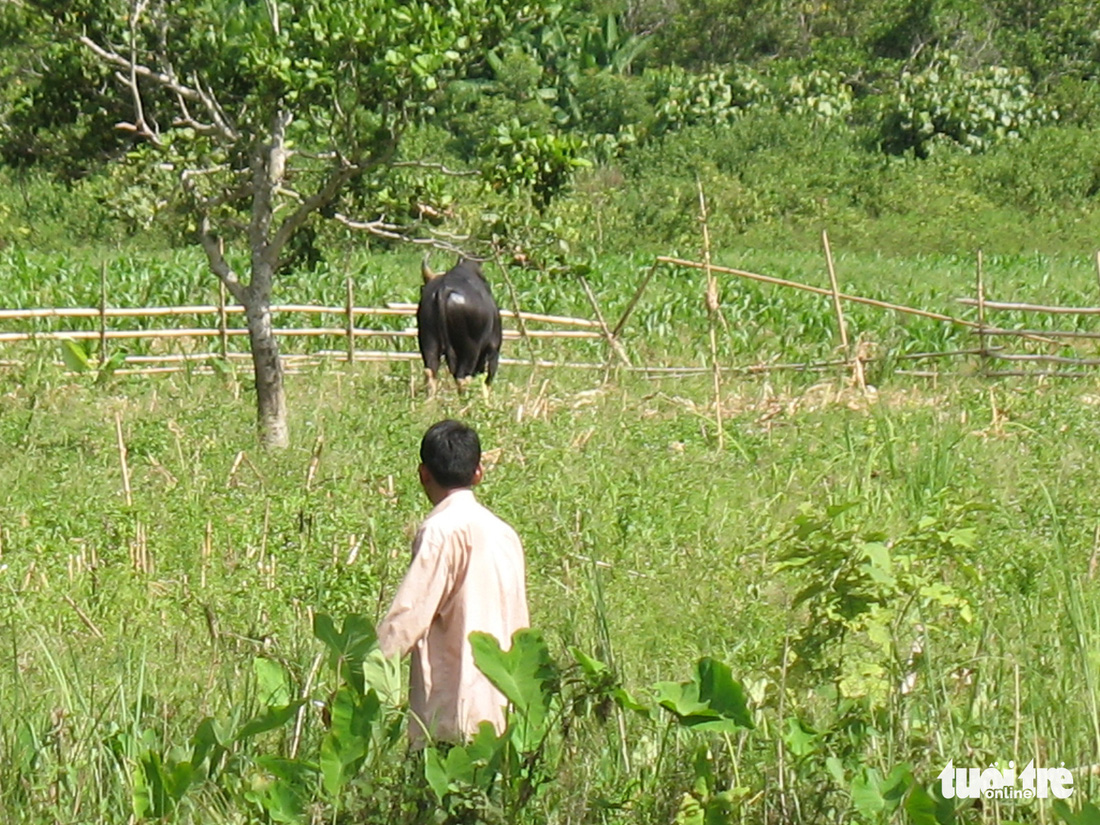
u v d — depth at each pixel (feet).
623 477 101.76
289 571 80.07
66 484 97.50
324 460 104.94
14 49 113.50
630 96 319.06
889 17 388.78
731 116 328.29
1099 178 311.47
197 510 89.35
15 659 52.95
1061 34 379.76
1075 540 84.17
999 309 155.12
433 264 217.97
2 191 263.29
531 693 40.04
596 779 44.34
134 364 141.38
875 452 106.01
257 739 48.29
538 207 111.14
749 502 97.09
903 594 49.06
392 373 138.92
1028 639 57.88
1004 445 112.78
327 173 114.11
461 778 39.50
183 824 42.86
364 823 39.29
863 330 166.91
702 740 45.88
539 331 158.30
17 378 129.90
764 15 388.16
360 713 39.34
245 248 219.20
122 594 75.20
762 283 195.11
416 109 107.04
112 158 115.65
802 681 46.50
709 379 142.41
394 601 46.93
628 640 67.87
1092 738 47.39
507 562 48.01
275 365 112.47
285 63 98.73
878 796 39.27
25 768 45.96
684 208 277.85
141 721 49.75
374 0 99.35
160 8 108.99
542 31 318.65
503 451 108.17
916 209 293.02
